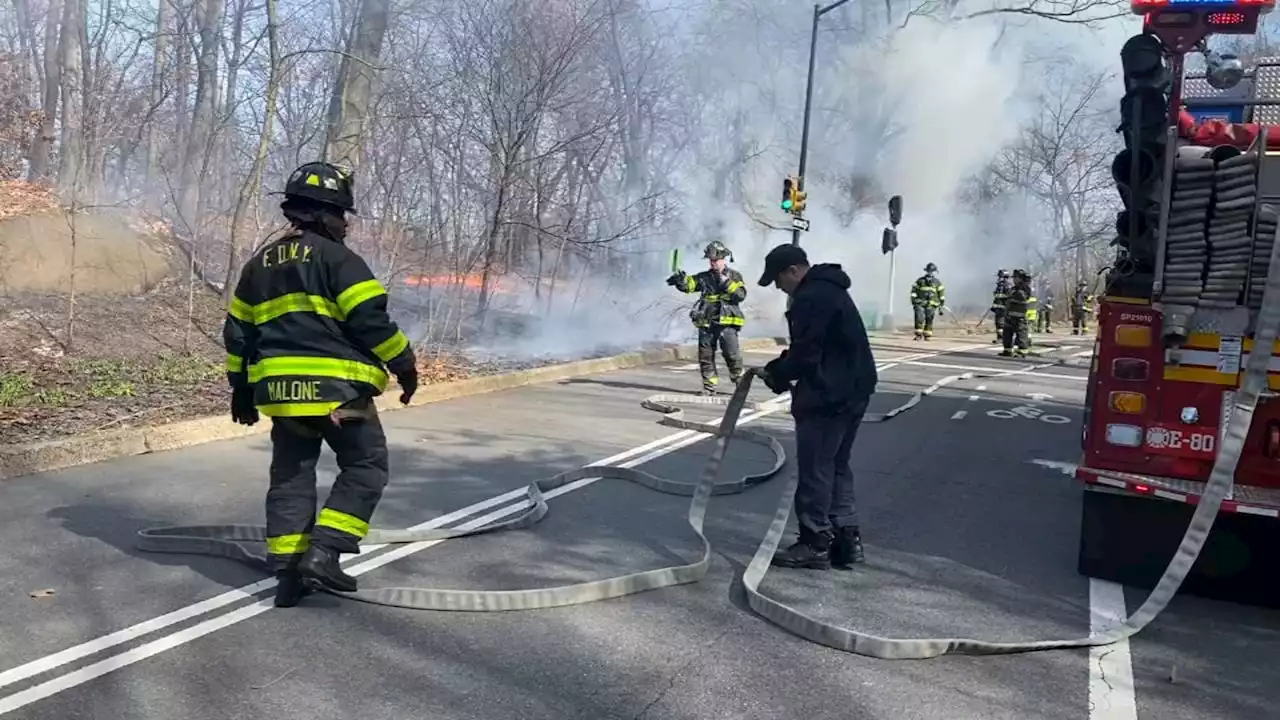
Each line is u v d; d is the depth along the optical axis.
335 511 4.39
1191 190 4.62
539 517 5.97
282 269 4.31
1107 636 4.32
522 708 3.53
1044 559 5.55
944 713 3.59
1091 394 5.68
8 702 3.47
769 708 3.58
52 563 4.95
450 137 13.34
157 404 8.49
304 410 4.23
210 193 13.60
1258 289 4.56
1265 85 5.82
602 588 4.66
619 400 11.04
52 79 14.05
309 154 13.60
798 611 4.59
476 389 11.18
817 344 4.95
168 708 3.46
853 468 7.81
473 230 14.01
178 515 5.85
